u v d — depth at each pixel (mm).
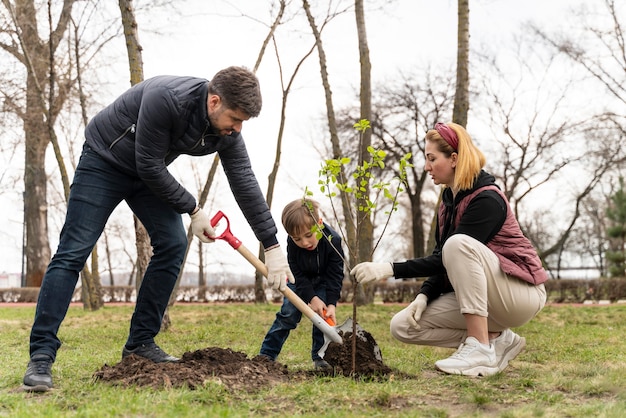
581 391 3367
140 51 7566
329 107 12781
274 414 2789
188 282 36438
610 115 24703
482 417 2766
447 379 3564
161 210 3893
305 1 12617
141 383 3215
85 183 3652
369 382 3482
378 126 27391
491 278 3770
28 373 3332
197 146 3646
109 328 8055
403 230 38125
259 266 3846
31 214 24219
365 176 3746
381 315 10414
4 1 12406
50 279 3523
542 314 10930
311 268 4410
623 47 23469
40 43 17734
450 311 4062
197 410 2738
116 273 36250
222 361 3658
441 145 3930
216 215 3818
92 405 2836
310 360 4801
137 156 3516
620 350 5480
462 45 10117
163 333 7285
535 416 2768
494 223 3791
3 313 12734
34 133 19953
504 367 4016
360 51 13203
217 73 3465
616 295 18969
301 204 4191
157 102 3434
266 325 8570
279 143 14000
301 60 13547
